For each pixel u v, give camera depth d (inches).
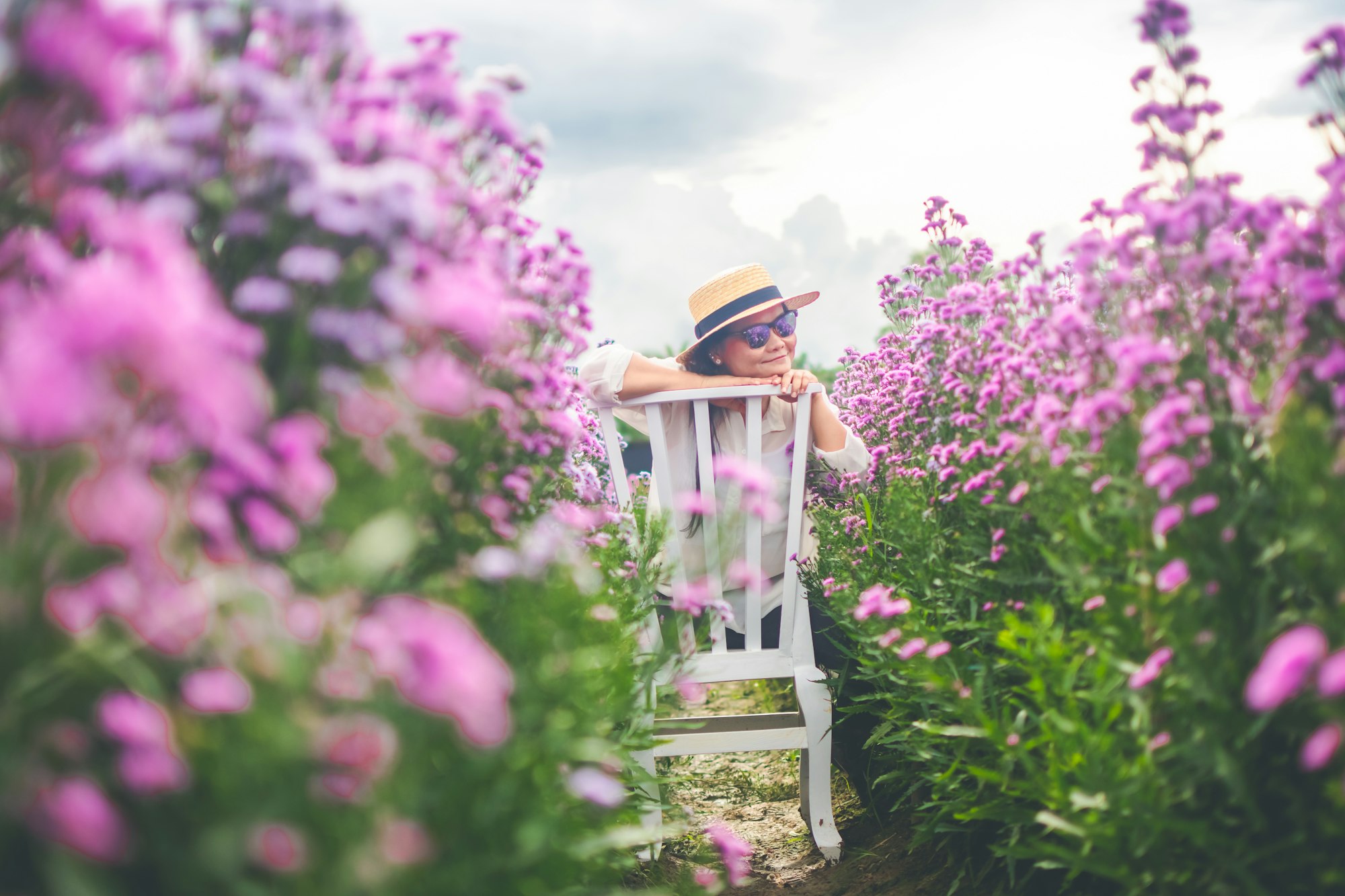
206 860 31.3
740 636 120.9
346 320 46.6
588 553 87.1
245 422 37.0
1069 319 68.2
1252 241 65.7
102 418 30.2
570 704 57.3
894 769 104.3
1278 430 52.7
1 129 37.3
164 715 31.5
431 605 39.0
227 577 35.3
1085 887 68.2
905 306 126.3
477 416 63.9
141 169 42.0
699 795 127.9
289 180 46.3
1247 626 52.6
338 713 35.3
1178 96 64.6
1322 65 57.2
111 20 37.3
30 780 29.6
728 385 108.6
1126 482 58.4
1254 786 52.4
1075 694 60.1
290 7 48.8
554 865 50.1
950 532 90.6
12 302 37.2
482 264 62.1
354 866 32.8
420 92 55.9
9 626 31.5
